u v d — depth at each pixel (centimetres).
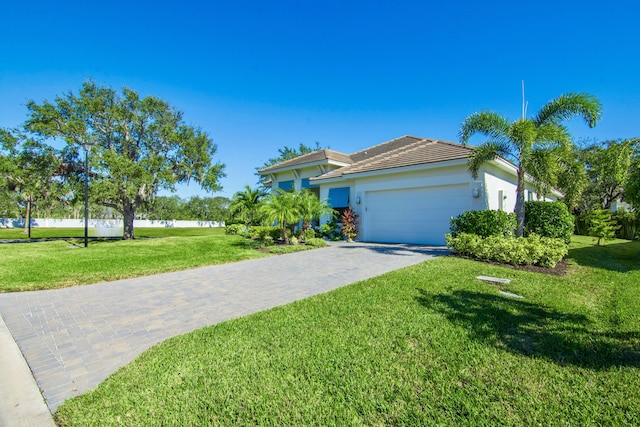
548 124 1094
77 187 2191
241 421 267
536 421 260
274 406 285
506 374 331
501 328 450
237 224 2420
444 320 480
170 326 514
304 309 554
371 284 702
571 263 1041
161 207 6756
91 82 2375
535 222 1304
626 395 295
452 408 278
